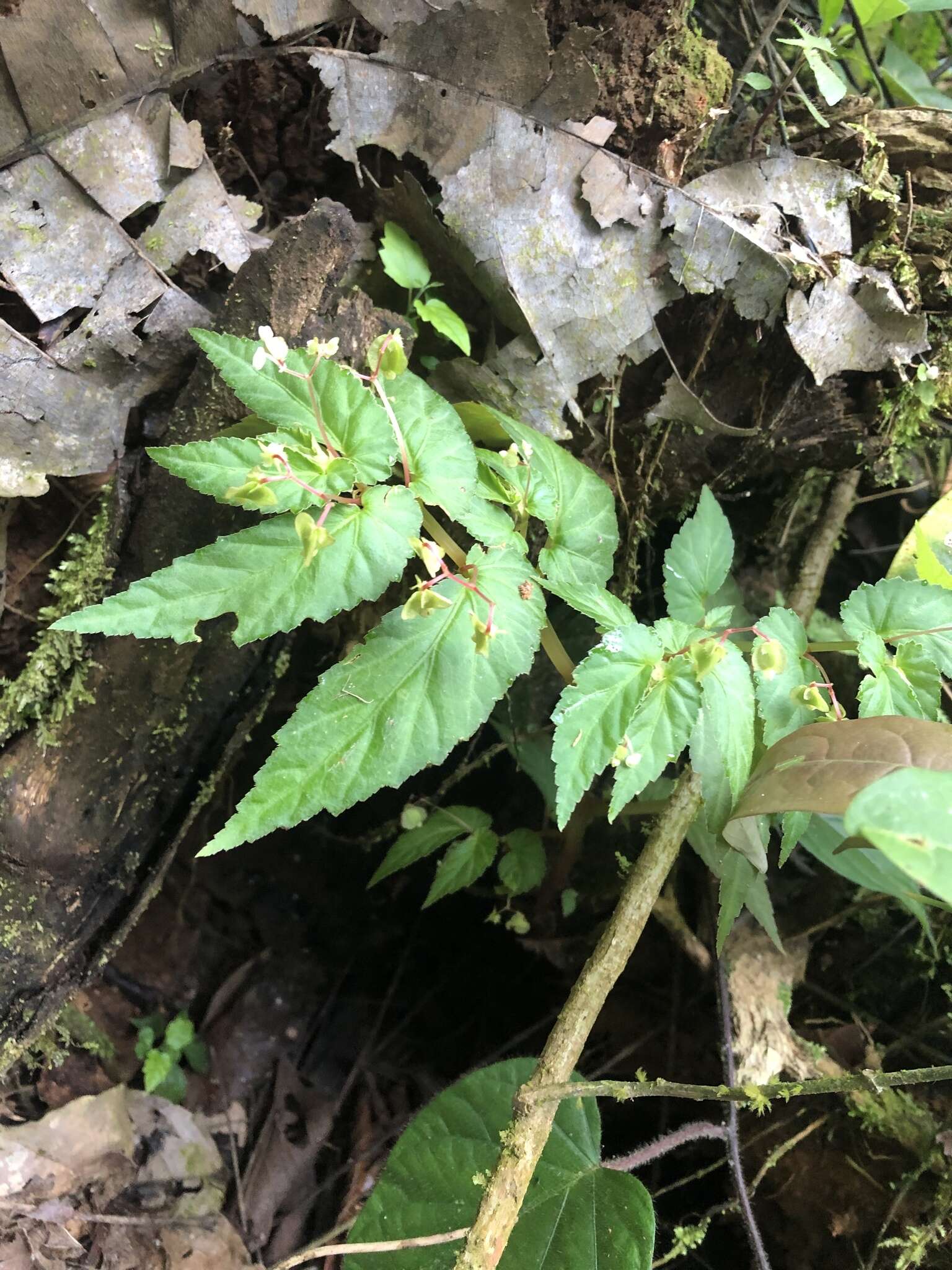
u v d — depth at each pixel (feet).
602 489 0.80
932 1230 0.81
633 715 0.66
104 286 0.78
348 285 0.92
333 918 1.33
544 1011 1.17
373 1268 0.73
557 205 0.85
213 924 1.27
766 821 0.74
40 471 0.79
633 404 0.98
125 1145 0.95
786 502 1.11
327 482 0.63
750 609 1.18
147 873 0.92
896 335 0.89
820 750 0.63
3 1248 0.83
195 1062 1.12
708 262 0.86
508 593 0.66
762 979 0.97
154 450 0.63
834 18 0.93
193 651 0.82
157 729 0.85
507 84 0.81
